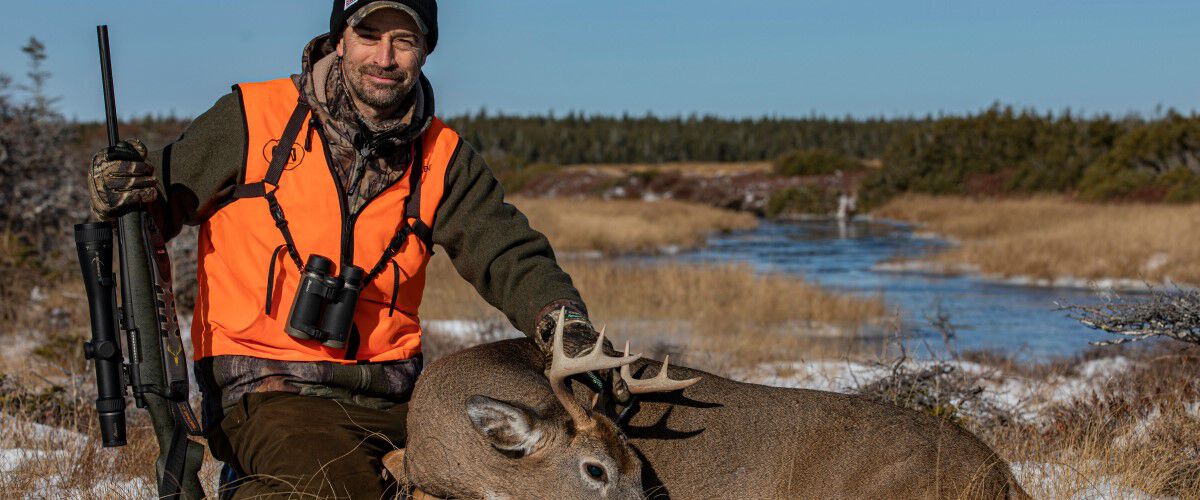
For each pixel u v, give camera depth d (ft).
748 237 110.32
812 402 12.94
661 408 12.56
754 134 374.43
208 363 11.28
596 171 219.82
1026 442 16.75
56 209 43.50
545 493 11.16
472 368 11.79
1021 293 56.29
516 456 11.10
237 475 11.59
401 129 11.37
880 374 21.67
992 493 12.39
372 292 11.43
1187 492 14.58
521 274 12.24
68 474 15.42
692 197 177.37
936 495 12.25
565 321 11.99
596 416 11.39
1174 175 114.62
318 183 11.19
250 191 11.16
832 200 162.81
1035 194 137.80
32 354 25.44
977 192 146.41
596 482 11.01
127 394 11.02
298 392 11.14
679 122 439.22
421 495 11.72
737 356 31.76
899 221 138.92
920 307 50.14
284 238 11.09
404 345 11.84
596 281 51.85
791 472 12.42
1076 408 19.06
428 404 11.55
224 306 11.19
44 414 19.33
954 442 12.71
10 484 14.48
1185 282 56.13
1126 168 123.44
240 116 11.26
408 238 11.69
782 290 49.98
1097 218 90.63
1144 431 16.93
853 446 12.53
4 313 32.99
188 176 11.22
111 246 10.96
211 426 11.62
